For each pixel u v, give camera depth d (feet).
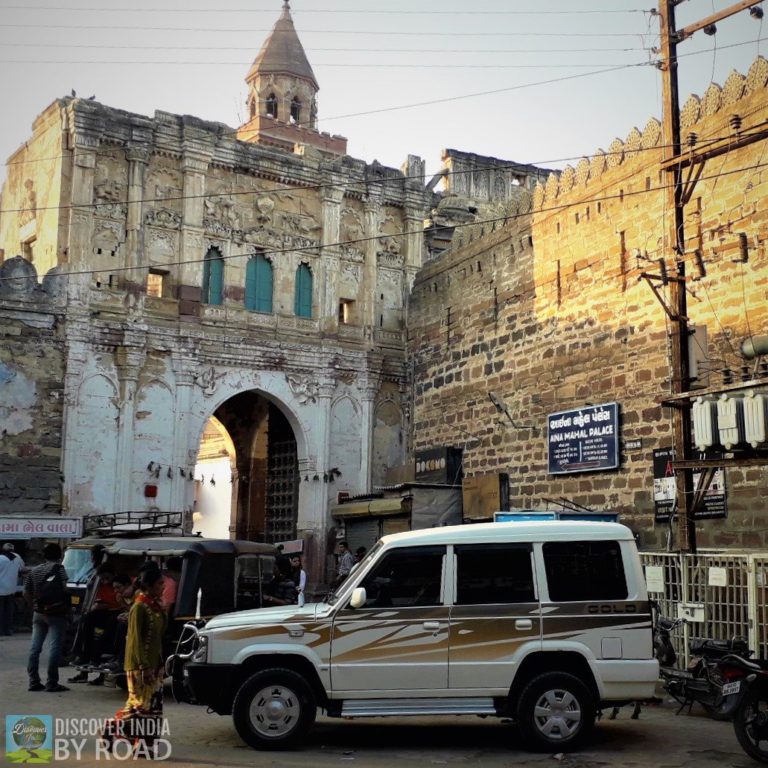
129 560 46.34
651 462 64.75
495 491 79.46
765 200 57.31
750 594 40.52
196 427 88.58
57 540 78.59
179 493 86.43
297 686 30.37
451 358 92.07
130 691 28.73
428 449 90.12
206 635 30.91
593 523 32.63
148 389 86.74
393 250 102.68
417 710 30.63
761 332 56.85
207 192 92.02
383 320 100.73
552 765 28.43
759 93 57.98
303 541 92.53
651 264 66.44
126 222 87.10
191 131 90.17
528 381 79.46
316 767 27.40
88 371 83.82
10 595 65.05
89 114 85.30
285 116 137.90
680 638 44.04
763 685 29.68
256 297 94.53
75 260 83.71
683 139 63.41
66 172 85.56
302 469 94.38
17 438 79.61
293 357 94.17
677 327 46.65
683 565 44.47
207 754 29.22
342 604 31.17
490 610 31.14
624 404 67.92
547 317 77.66
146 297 86.94
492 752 30.37
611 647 31.09
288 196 96.99
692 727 34.99
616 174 70.90
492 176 122.72
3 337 80.07
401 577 31.55
